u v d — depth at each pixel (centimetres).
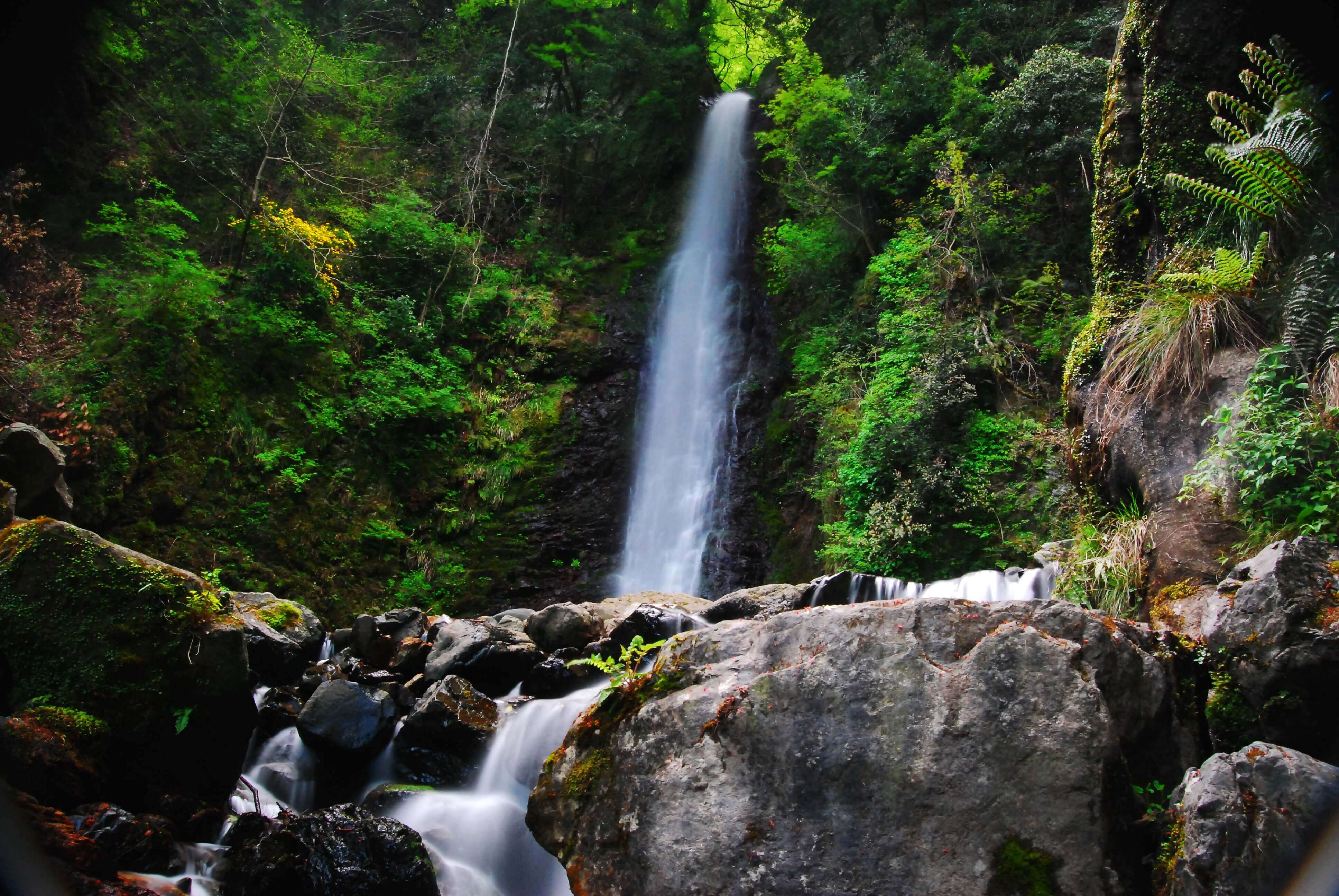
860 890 259
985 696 272
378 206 1470
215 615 444
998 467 982
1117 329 602
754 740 287
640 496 1423
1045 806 256
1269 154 487
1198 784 252
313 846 378
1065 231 1185
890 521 977
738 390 1515
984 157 1284
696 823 281
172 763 424
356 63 1670
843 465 1089
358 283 1410
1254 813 239
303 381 1225
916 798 266
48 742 377
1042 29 1395
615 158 1866
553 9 1862
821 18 1830
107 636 418
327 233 1271
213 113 1378
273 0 1585
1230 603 317
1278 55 539
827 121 1384
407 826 398
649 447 1476
